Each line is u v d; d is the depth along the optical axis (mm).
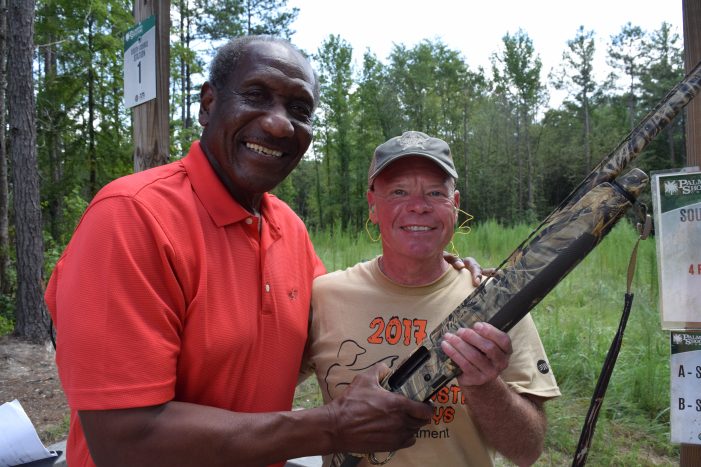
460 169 39531
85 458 1484
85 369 1259
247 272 1568
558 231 1291
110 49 13117
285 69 1591
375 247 11367
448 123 39562
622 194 1243
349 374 1818
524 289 1319
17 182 6855
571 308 7023
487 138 40312
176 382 1454
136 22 3104
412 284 1878
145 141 3002
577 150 40594
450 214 1837
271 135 1564
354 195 37594
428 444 1727
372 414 1409
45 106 14023
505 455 1686
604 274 8539
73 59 13836
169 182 1508
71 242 1416
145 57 3031
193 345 1430
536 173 40656
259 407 1568
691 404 1421
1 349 6129
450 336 1357
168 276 1374
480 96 41531
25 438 2195
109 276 1298
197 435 1292
